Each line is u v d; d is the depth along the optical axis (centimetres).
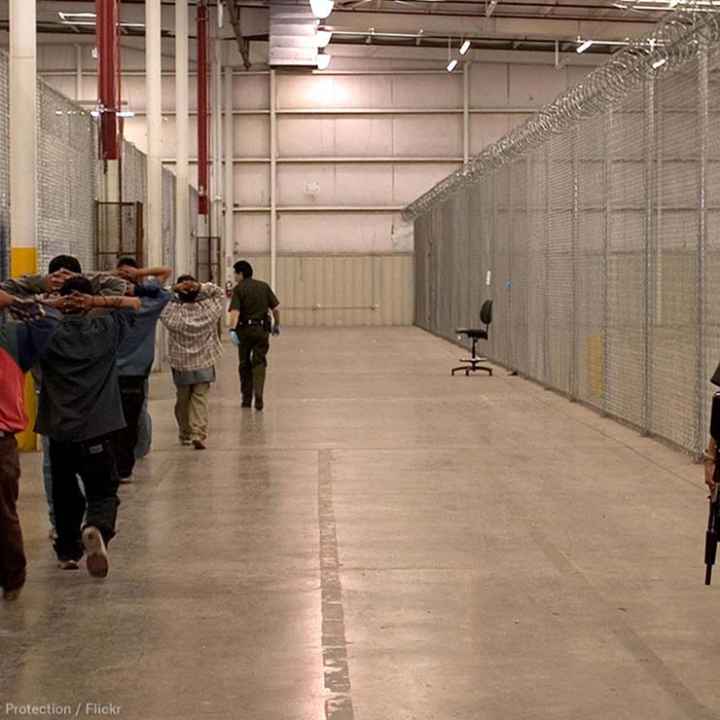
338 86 4597
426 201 4191
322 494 1181
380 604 789
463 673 652
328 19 3909
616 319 1755
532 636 718
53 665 668
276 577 861
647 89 1574
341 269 4678
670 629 731
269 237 4653
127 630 733
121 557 924
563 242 2103
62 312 847
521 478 1272
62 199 1720
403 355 3131
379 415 1831
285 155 4619
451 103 4588
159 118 2447
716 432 693
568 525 1035
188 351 1466
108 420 843
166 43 4425
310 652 689
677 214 1455
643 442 1537
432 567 888
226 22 4116
